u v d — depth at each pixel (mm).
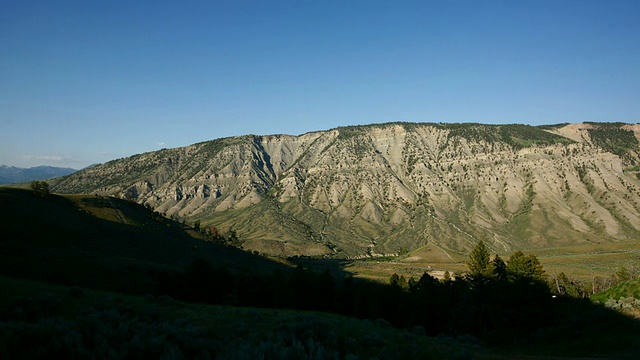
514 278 53312
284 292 65562
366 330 27438
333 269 160125
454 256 197125
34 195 99625
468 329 62969
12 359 12523
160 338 15422
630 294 33219
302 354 14984
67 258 66875
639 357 24422
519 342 38844
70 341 13891
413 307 64250
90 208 112250
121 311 23047
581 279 112312
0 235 70750
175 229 140375
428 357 21016
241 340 18969
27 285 26891
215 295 61656
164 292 58844
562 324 36719
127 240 98250
